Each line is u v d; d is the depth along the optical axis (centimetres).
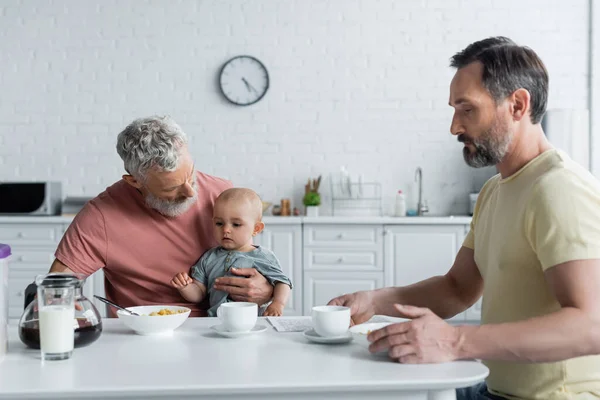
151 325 156
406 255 448
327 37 502
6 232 448
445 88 503
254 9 500
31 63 501
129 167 199
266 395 118
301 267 450
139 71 502
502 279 155
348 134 505
